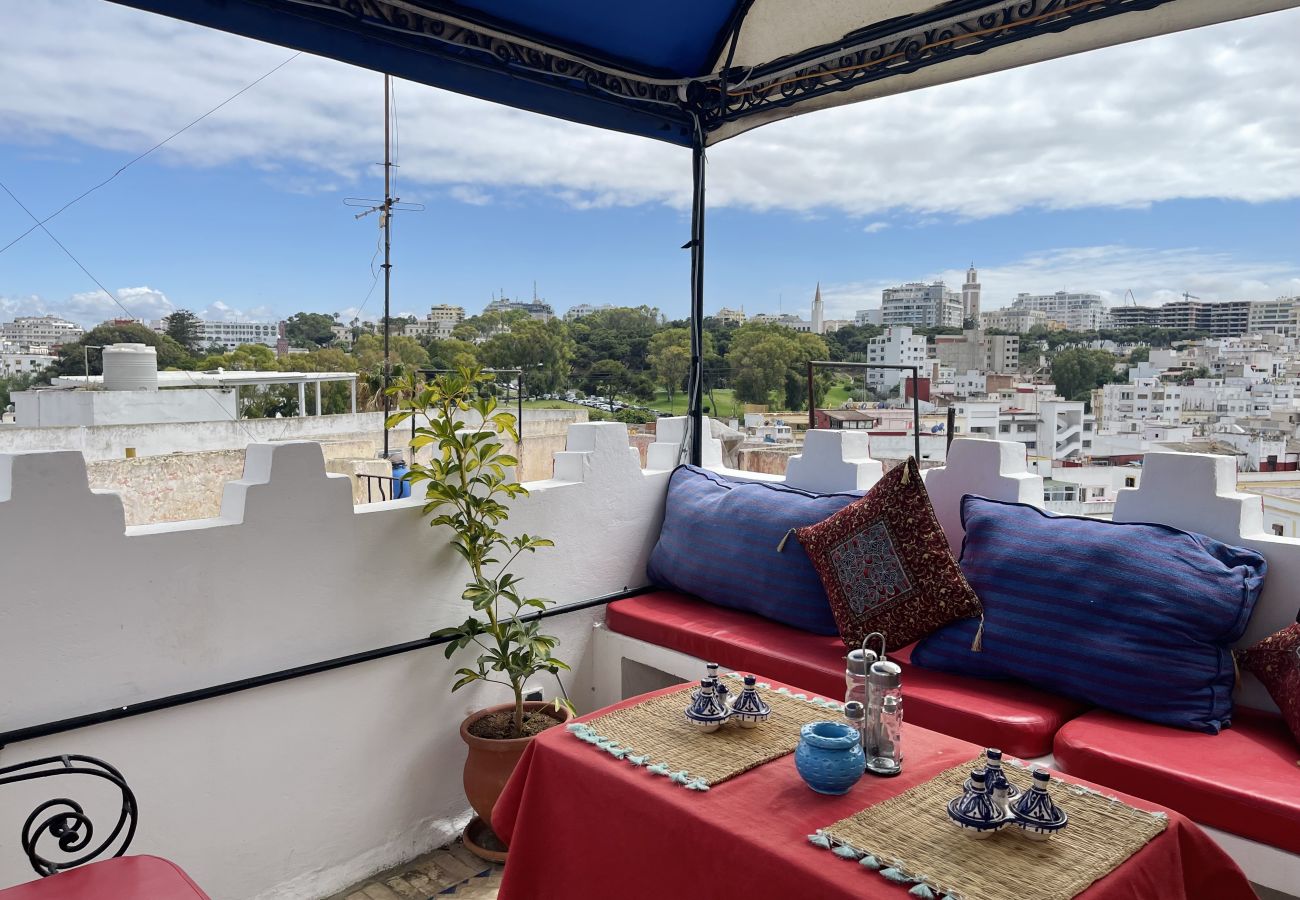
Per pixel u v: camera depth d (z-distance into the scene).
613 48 3.57
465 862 3.03
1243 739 2.28
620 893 1.86
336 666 2.81
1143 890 1.51
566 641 3.61
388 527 2.96
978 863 1.50
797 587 3.27
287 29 2.74
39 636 2.20
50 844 2.24
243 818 2.63
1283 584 2.51
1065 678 2.52
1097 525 2.71
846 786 1.76
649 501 3.97
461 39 3.12
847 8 3.35
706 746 2.02
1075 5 2.86
